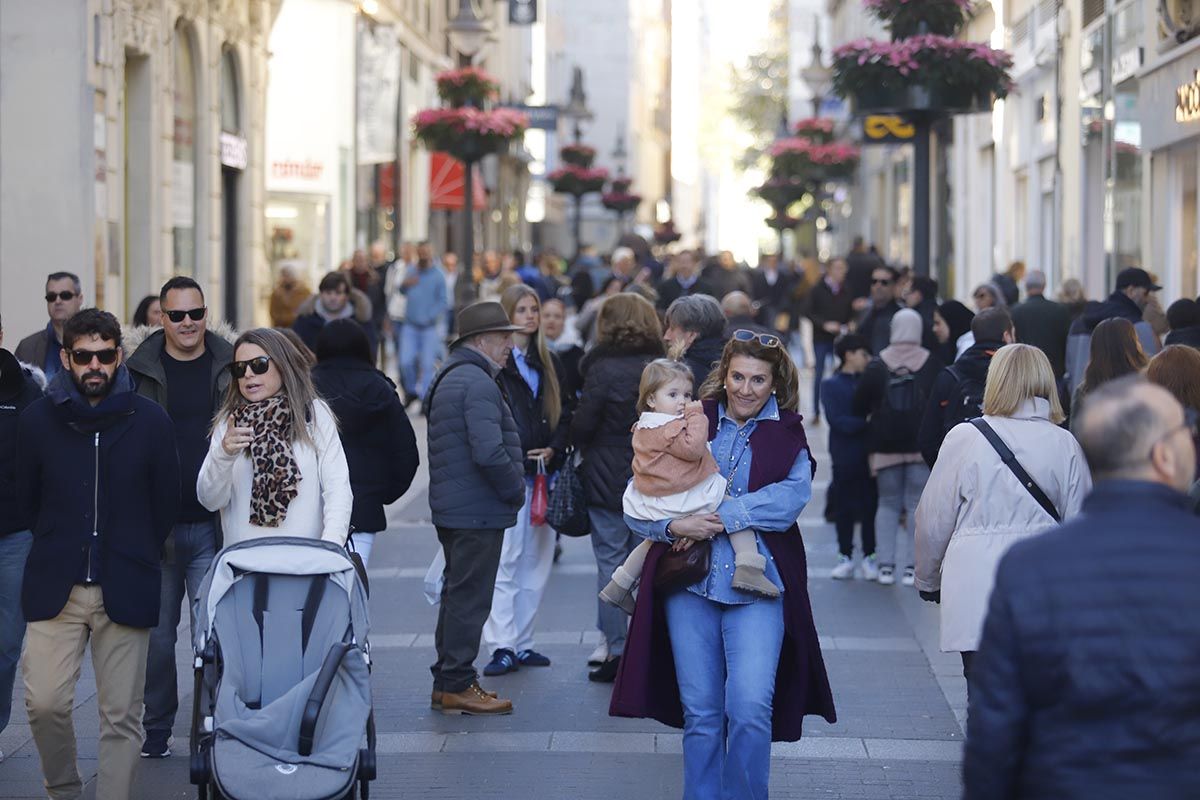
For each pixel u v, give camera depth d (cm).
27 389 1098
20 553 1091
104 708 969
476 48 3469
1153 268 2712
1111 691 526
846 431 1764
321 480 966
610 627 1341
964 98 2275
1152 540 534
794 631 921
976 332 1325
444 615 1250
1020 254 3991
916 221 2366
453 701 1244
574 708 1265
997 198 4147
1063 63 3347
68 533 953
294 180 4403
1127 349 1175
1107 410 547
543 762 1123
